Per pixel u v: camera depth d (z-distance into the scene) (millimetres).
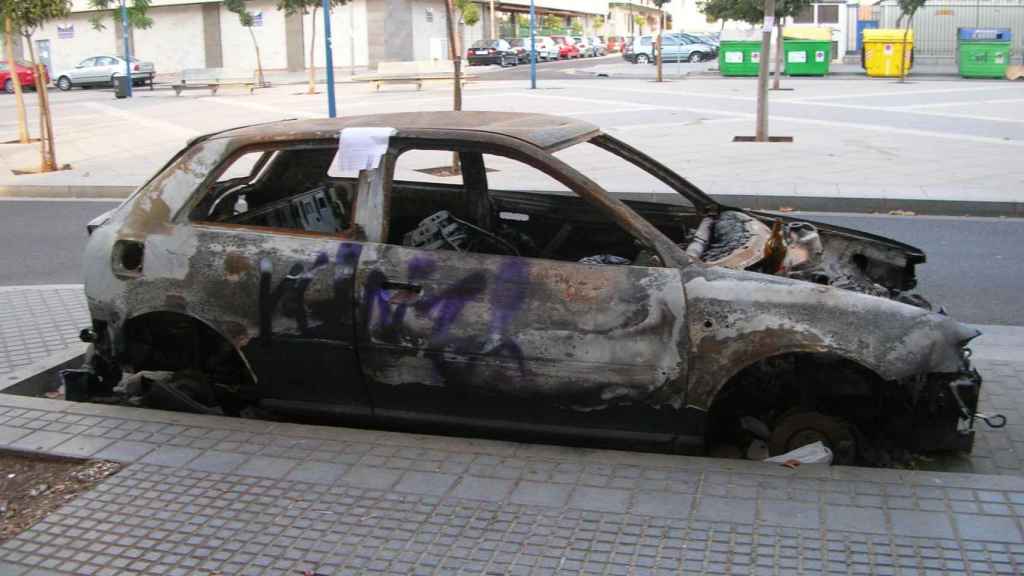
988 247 9828
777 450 4430
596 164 14820
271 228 4797
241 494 3988
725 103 25172
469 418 4586
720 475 4012
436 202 5910
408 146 4676
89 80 45250
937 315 4176
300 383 4742
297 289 4586
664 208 5715
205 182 4926
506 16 71000
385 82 35594
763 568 3367
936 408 4348
